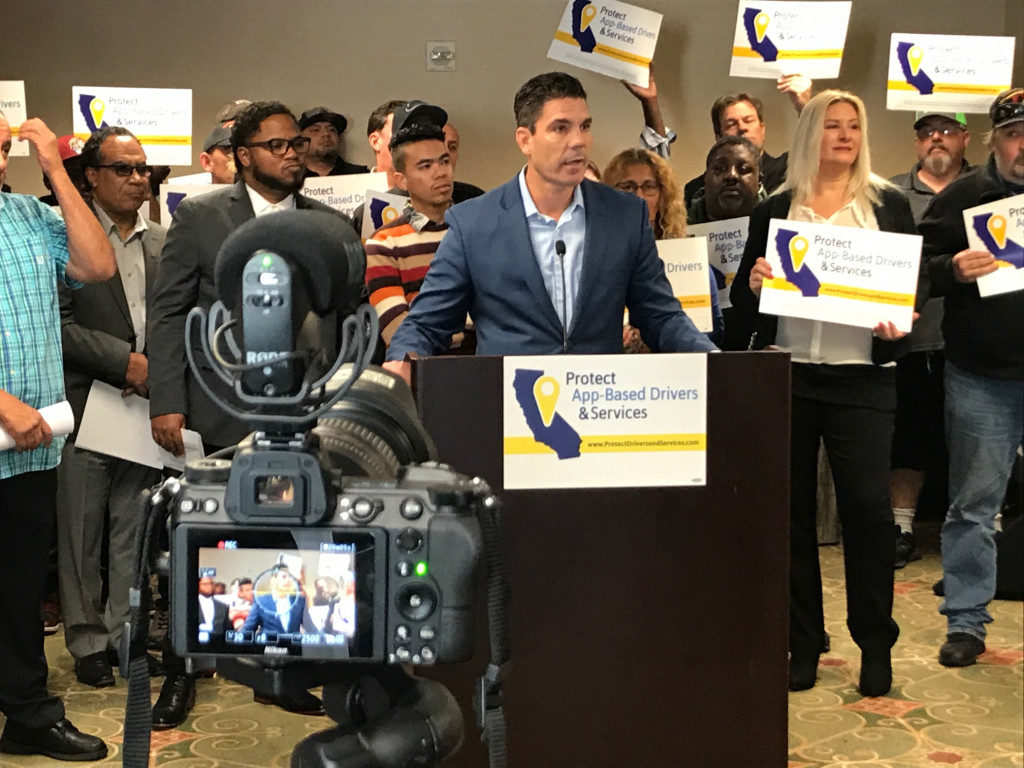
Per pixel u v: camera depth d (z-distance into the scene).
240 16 6.83
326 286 1.29
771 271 3.55
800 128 3.69
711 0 6.84
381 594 1.23
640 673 2.45
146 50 6.84
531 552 2.41
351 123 6.89
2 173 3.02
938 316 5.45
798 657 3.80
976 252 3.88
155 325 3.61
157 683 3.91
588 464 2.40
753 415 2.42
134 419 3.78
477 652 2.41
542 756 2.45
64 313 3.82
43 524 3.15
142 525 1.30
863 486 3.62
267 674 1.28
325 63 6.85
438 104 6.88
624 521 2.42
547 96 2.71
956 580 4.06
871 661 3.71
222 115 5.10
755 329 3.78
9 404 2.94
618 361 2.38
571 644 2.43
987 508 4.04
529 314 2.76
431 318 2.78
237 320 1.29
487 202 2.82
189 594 1.24
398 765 1.30
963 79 5.27
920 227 4.07
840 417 3.64
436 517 1.23
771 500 2.44
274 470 1.23
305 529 1.23
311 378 1.27
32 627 3.18
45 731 3.21
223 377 1.26
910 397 5.51
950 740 3.33
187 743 3.35
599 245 2.77
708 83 6.90
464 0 6.82
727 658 2.46
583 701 2.44
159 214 5.36
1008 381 3.98
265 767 3.17
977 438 4.03
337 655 1.24
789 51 5.29
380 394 1.48
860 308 3.52
